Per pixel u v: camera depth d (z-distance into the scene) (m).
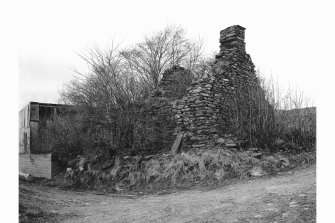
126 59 18.72
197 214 5.91
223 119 11.37
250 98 10.88
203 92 11.16
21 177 13.54
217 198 6.91
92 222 6.14
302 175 7.91
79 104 12.46
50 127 14.98
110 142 11.47
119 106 11.59
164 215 6.14
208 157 9.57
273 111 10.74
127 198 8.58
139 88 12.56
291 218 5.02
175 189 8.77
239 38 12.62
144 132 11.57
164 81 13.94
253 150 9.98
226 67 11.95
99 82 11.82
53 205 7.68
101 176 10.79
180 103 11.73
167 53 20.55
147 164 10.27
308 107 11.10
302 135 10.73
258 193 6.73
